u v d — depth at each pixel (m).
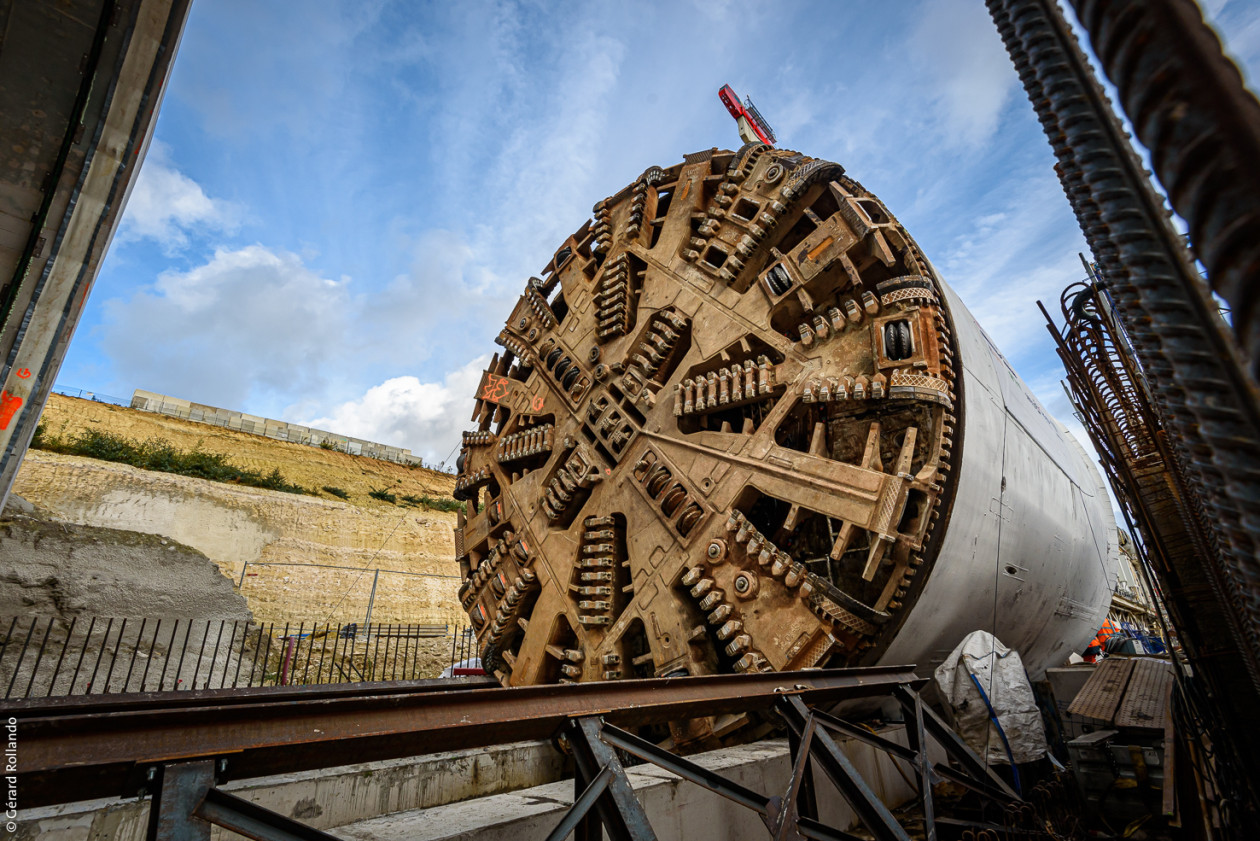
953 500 9.12
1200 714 7.24
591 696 5.08
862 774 9.02
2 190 6.70
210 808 3.05
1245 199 0.87
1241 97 0.93
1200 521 6.32
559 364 15.08
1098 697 10.32
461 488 17.72
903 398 9.31
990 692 8.55
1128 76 1.13
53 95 6.59
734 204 12.58
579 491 13.37
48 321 7.10
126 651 17.80
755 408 11.73
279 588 41.00
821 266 10.69
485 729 4.25
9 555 17.55
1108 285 1.69
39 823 4.70
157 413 60.06
